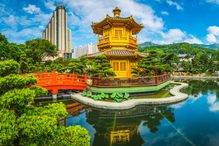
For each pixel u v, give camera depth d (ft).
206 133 43.73
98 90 82.53
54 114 18.02
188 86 131.23
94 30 119.75
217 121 53.11
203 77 209.15
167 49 504.84
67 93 91.30
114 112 63.93
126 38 107.04
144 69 91.61
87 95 80.84
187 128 47.47
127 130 48.26
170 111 64.80
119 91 82.07
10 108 17.40
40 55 196.75
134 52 102.89
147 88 87.35
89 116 60.75
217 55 261.24
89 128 49.98
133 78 85.46
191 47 488.02
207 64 253.85
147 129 47.75
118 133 46.19
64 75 86.58
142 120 55.98
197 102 78.38
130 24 106.52
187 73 244.01
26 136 16.22
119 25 106.01
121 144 39.37
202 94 98.99
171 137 41.83
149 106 71.36
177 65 270.46
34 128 14.98
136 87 84.74
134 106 68.18
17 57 132.67
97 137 43.62
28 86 21.11
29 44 193.36
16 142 16.67
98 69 83.35
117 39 106.11
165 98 76.84
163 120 55.16
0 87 17.80
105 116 60.18
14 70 19.76
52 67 151.64
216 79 191.83
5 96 16.20
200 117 57.16
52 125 15.67
